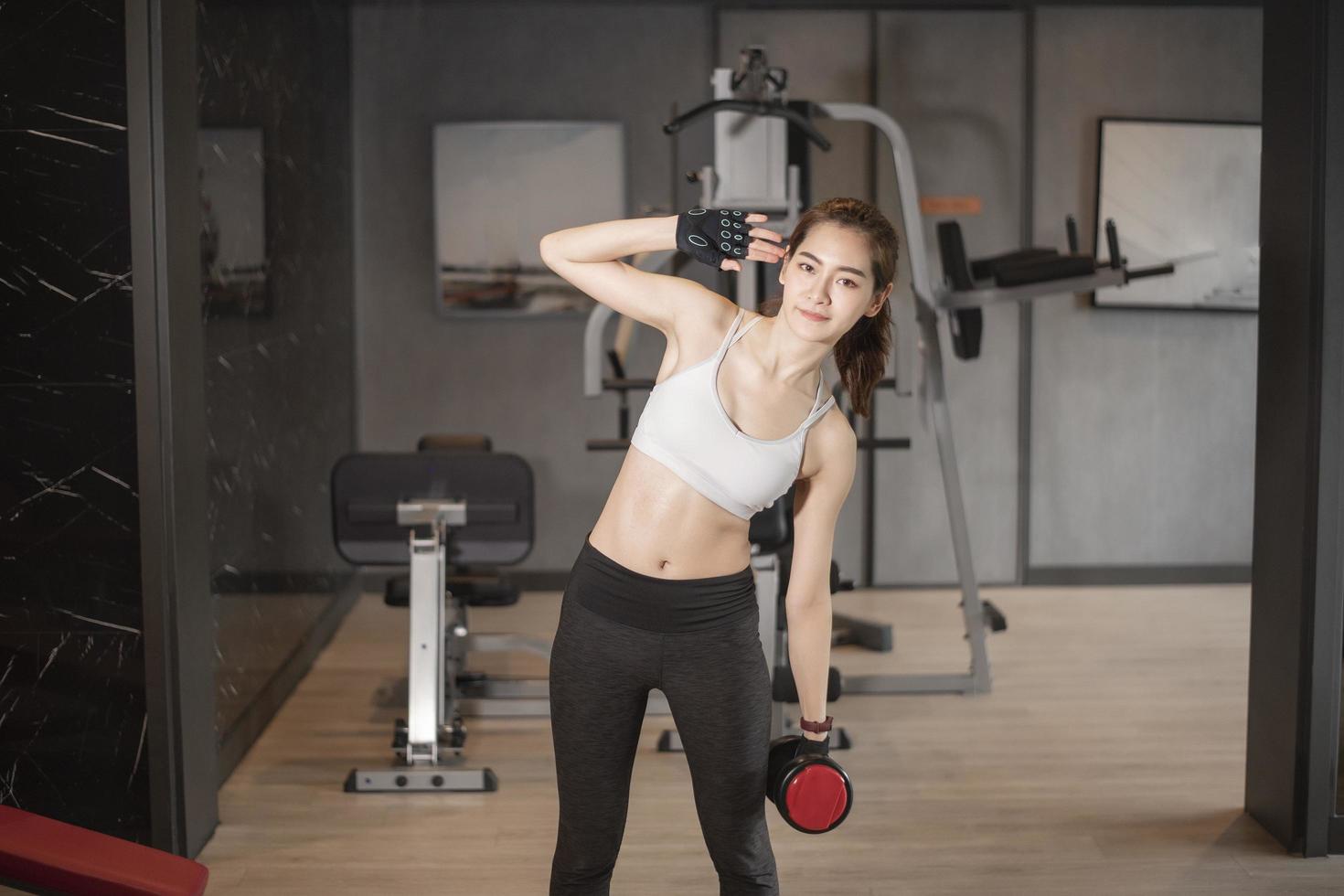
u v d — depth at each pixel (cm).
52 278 276
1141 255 559
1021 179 556
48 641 283
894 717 398
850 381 205
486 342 560
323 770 353
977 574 571
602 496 568
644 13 546
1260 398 312
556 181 550
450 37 546
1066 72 552
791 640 204
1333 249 282
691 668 193
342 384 532
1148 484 571
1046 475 568
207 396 329
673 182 553
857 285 179
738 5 545
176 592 284
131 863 211
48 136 273
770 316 196
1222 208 557
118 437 279
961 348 437
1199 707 408
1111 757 363
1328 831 297
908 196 409
